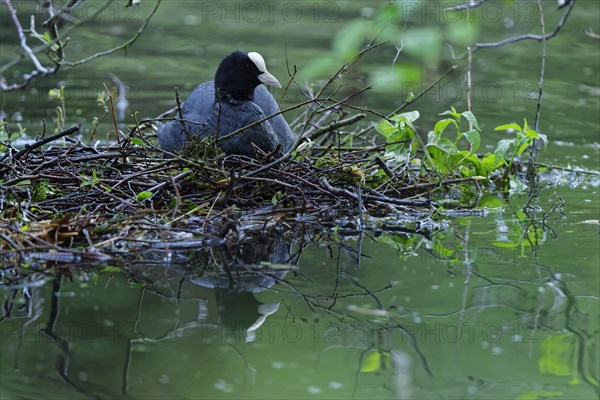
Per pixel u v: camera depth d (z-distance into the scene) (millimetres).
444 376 7879
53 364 7965
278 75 20891
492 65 22078
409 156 13664
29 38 23625
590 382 7781
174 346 8414
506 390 7582
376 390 7535
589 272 10359
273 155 12539
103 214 11125
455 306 9367
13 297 9477
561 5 14312
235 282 10023
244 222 11602
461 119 18250
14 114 17844
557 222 12508
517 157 15602
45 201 11344
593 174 15312
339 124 13250
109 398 7285
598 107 19172
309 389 7582
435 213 12805
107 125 17344
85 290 9703
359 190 11953
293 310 9266
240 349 8344
